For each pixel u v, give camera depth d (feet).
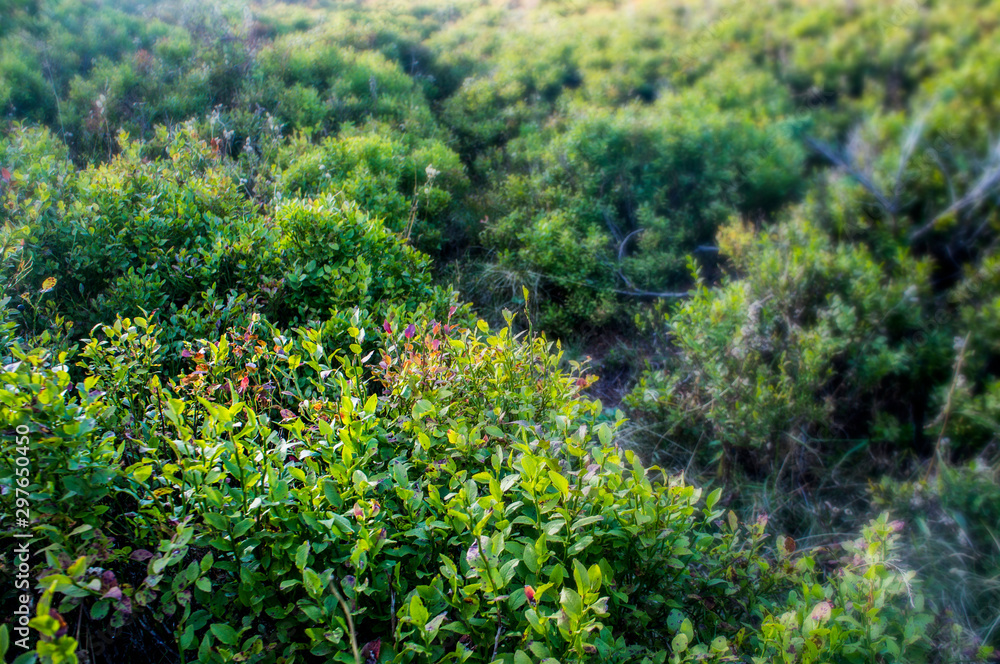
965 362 12.07
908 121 20.94
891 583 5.62
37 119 17.74
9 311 7.32
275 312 9.53
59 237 9.50
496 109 25.84
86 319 8.96
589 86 27.96
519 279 14.79
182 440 4.96
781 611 6.06
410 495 5.08
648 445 11.12
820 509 10.27
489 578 4.54
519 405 7.07
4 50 20.02
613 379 13.41
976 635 7.89
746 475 10.87
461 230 17.46
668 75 29.94
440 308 10.55
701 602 5.88
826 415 11.21
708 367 10.69
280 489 4.64
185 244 10.19
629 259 15.97
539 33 35.17
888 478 10.19
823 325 11.93
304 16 32.63
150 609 4.69
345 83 24.00
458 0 42.01
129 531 5.09
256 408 6.70
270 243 10.27
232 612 5.01
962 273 15.96
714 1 36.45
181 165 12.98
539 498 5.12
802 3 35.01
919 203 17.74
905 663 5.08
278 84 22.34
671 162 18.80
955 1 30.83
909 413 12.31
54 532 4.23
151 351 6.64
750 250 14.73
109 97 18.58
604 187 18.95
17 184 9.82
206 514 4.48
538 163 19.81
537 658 4.62
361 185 14.62
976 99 21.26
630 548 5.42
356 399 5.95
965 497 9.46
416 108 23.34
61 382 4.83
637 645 5.08
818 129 23.57
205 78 21.17
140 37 24.38
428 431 6.12
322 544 4.68
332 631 4.35
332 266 10.14
